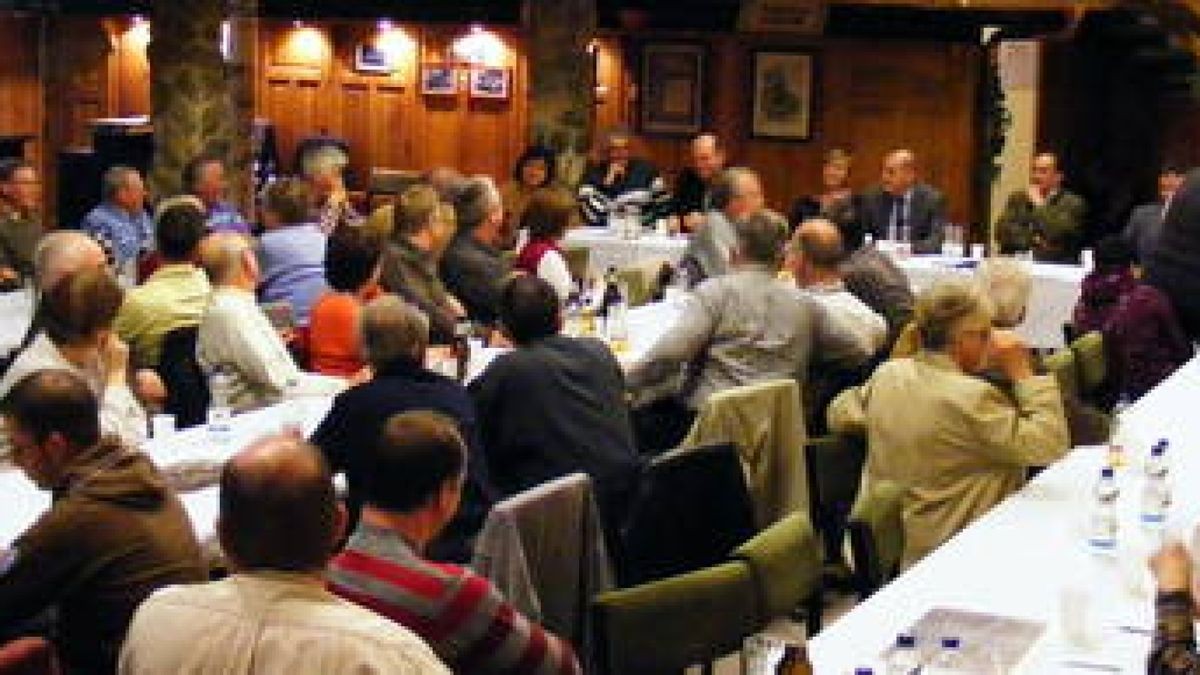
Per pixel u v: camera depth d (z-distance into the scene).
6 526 5.23
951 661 4.12
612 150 13.50
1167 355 8.46
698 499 5.84
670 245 12.46
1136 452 6.19
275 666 3.10
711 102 16.14
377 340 5.72
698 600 4.49
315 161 11.41
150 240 10.90
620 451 6.32
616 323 8.79
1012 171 16.30
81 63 18.48
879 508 5.31
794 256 8.32
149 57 14.09
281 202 9.30
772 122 16.03
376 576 4.01
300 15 17.42
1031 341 11.78
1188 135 17.03
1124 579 4.80
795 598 4.87
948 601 4.61
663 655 4.39
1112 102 17.75
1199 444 6.31
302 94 17.67
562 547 5.07
